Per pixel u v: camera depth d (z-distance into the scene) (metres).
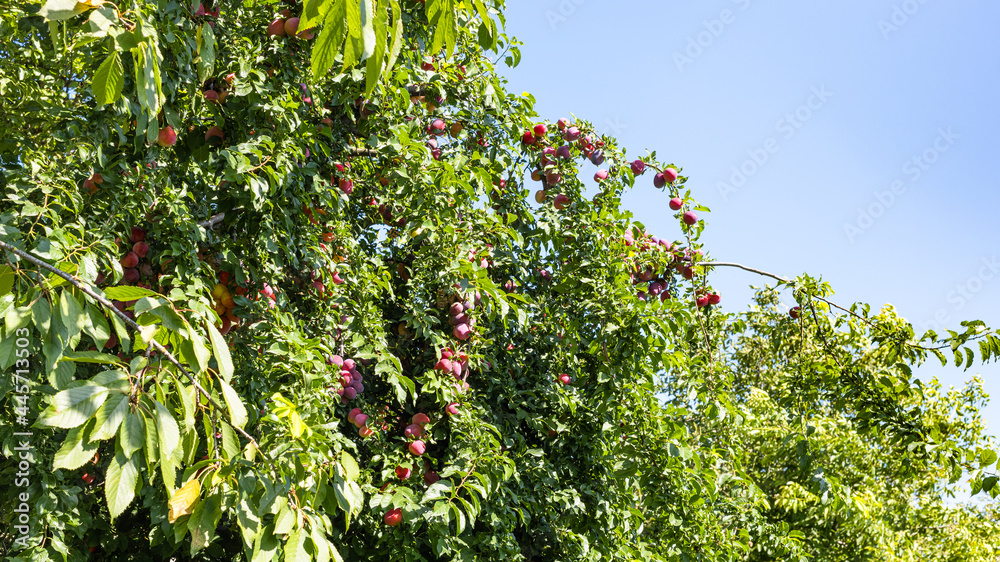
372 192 5.36
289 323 3.74
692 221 5.36
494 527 4.46
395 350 5.33
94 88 1.45
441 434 4.64
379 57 1.19
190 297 2.26
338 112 4.80
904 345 4.62
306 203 4.20
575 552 4.94
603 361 5.14
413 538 4.42
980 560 10.46
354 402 4.92
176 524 1.46
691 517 5.35
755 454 9.86
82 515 4.02
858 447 9.04
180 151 3.85
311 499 1.69
